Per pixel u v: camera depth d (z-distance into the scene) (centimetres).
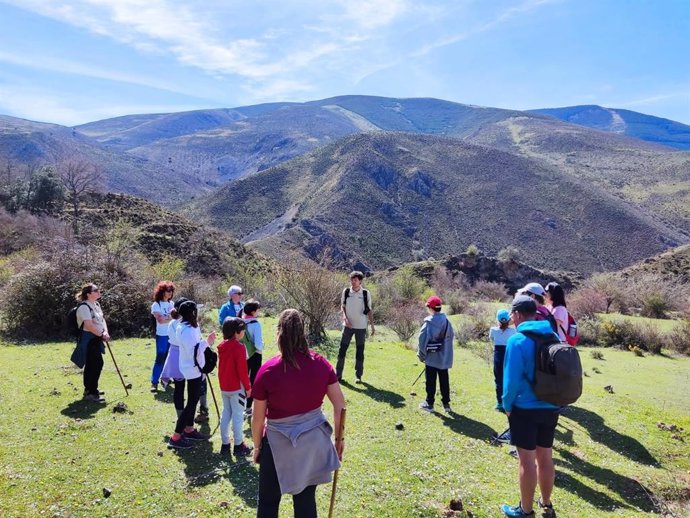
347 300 838
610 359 1282
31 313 1138
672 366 1188
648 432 671
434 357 702
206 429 599
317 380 318
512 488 478
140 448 527
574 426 684
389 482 471
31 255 1877
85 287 675
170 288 767
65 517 385
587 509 448
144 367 895
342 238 12281
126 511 400
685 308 2075
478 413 706
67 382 766
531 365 402
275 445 310
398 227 13688
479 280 4500
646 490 501
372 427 627
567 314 653
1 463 468
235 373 515
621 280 2486
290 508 420
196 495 432
